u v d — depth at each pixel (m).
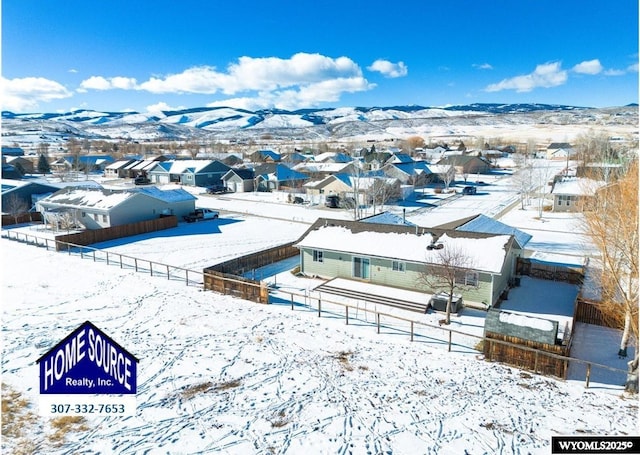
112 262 33.25
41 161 103.75
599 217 19.08
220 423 14.01
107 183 85.94
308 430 13.70
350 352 18.97
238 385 16.27
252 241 40.72
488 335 18.53
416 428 13.85
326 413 14.59
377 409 14.87
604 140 108.75
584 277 26.89
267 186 77.94
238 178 77.38
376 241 28.17
